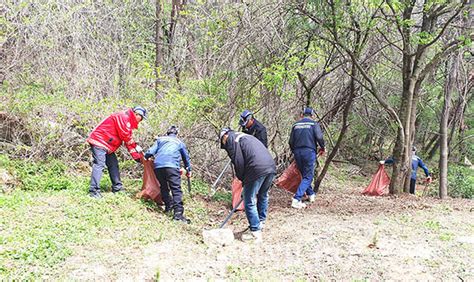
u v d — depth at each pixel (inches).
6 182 281.6
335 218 269.6
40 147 320.2
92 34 395.5
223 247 217.2
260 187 238.7
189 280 173.9
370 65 365.7
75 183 295.0
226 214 295.1
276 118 364.2
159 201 283.6
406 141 357.7
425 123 586.2
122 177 340.2
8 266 167.5
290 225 253.8
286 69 326.3
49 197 261.4
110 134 273.6
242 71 345.1
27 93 341.1
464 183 453.4
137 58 463.2
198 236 236.1
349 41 339.9
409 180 373.1
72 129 339.6
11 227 206.2
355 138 545.0
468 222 260.7
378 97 341.7
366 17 315.0
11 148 323.6
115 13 447.8
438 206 310.0
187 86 371.6
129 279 170.4
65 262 179.9
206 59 363.3
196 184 349.7
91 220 229.9
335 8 300.0
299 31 332.2
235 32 333.4
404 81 352.2
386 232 235.5
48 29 359.9
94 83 369.7
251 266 190.4
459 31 360.8
